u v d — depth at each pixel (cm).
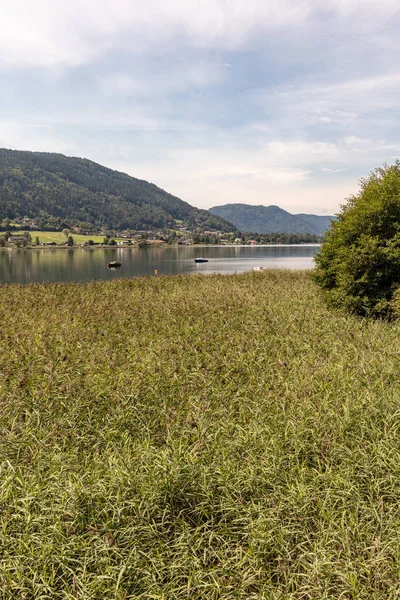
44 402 619
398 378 689
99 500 389
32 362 785
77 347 895
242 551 356
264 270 3000
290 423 533
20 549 329
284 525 385
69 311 1357
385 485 435
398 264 1209
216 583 317
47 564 323
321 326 1113
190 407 614
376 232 1270
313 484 434
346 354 827
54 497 390
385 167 1412
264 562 356
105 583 315
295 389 664
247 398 650
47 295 1709
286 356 859
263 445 491
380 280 1246
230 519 406
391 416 523
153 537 371
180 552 355
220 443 509
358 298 1238
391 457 466
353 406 569
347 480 434
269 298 1555
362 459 459
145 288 2017
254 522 374
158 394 667
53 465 453
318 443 505
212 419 589
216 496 417
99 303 1504
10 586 300
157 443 532
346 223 1354
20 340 950
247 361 825
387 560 345
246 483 430
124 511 384
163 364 781
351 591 313
